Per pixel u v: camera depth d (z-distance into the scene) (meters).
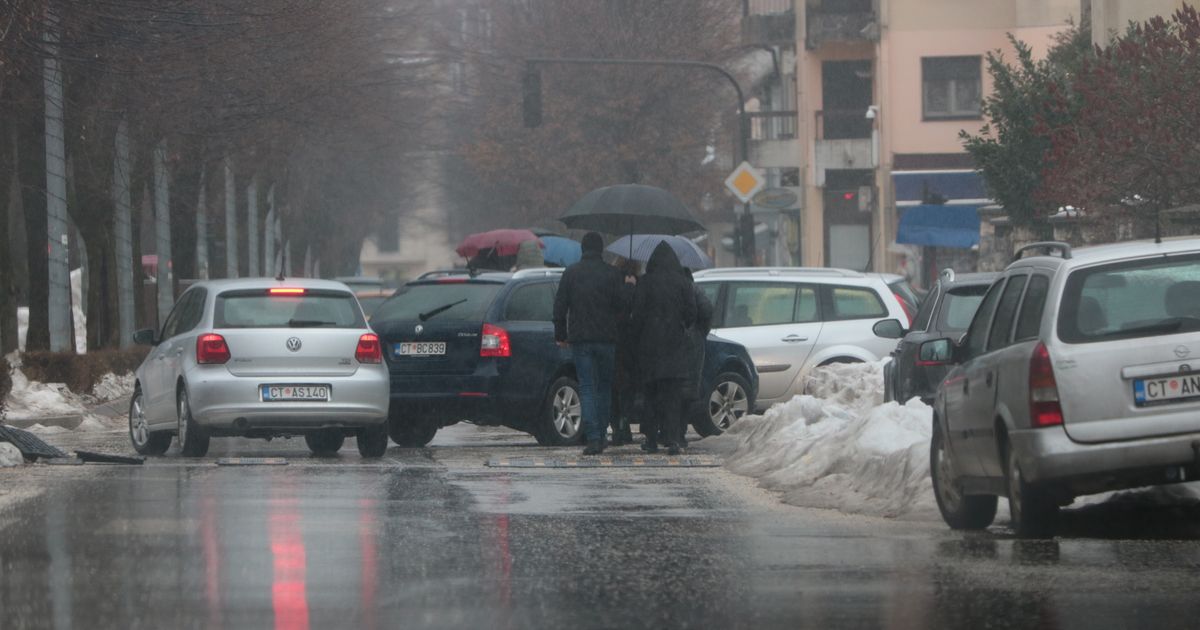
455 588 24.53
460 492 39.81
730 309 69.00
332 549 28.92
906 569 26.27
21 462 48.28
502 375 56.88
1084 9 132.50
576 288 52.62
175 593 23.95
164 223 123.88
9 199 92.38
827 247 177.62
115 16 80.31
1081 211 85.31
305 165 192.25
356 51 126.12
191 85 97.50
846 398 62.62
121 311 111.50
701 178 184.88
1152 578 25.03
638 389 54.38
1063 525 32.31
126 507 36.00
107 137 103.44
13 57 75.88
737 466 46.97
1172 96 75.44
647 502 37.75
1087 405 28.92
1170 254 29.98
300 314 53.00
